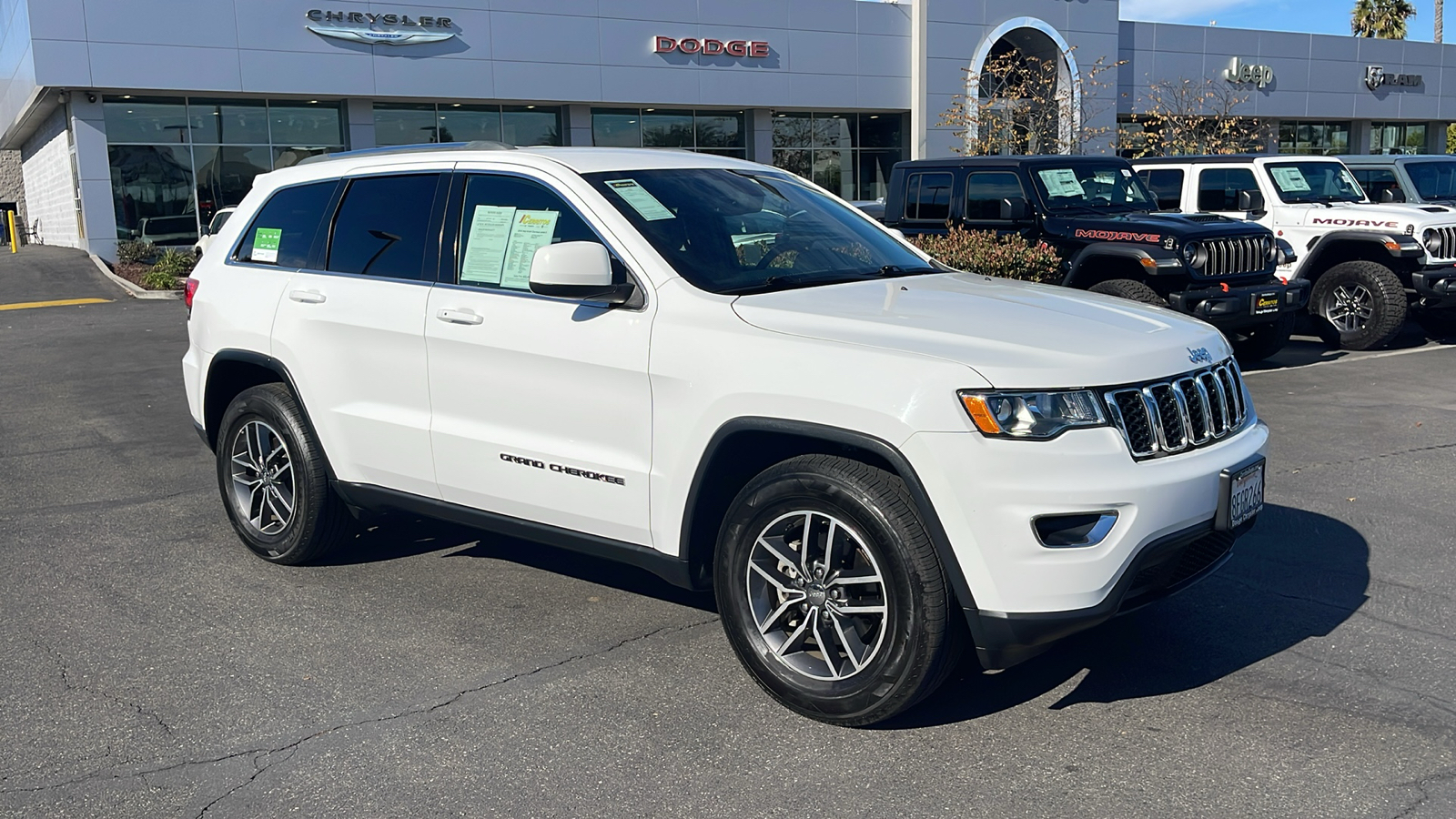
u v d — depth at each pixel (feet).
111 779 11.04
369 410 15.64
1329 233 38.99
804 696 11.90
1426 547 17.42
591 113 98.84
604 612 15.35
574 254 12.45
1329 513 19.27
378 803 10.53
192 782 10.98
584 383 13.25
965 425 10.64
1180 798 10.32
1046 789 10.54
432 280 14.98
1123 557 10.78
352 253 16.10
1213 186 42.24
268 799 10.64
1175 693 12.54
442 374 14.67
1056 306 12.98
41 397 34.14
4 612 15.61
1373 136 142.10
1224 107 117.50
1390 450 23.68
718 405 12.01
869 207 53.01
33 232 132.16
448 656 13.91
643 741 11.66
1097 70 111.34
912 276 14.55
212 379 17.84
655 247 13.24
